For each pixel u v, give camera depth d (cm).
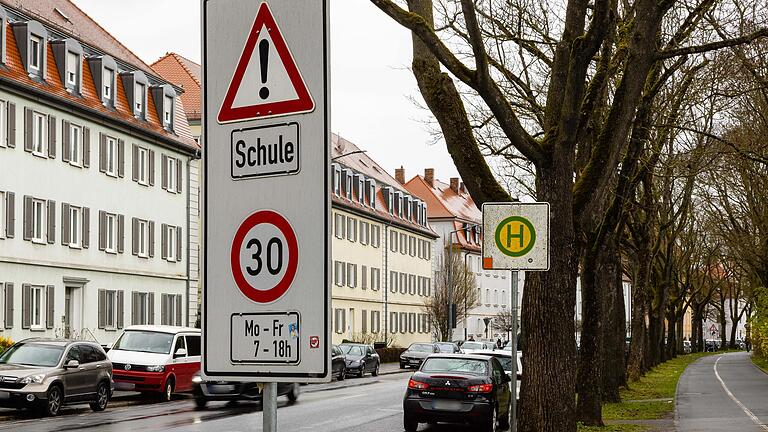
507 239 1208
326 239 385
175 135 5203
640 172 2183
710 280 8738
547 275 1328
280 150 394
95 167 4394
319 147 388
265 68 398
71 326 4231
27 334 3834
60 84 4153
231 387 2633
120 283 4594
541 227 1203
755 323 5825
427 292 9906
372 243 8269
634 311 4031
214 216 406
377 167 9381
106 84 4566
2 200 3719
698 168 2589
